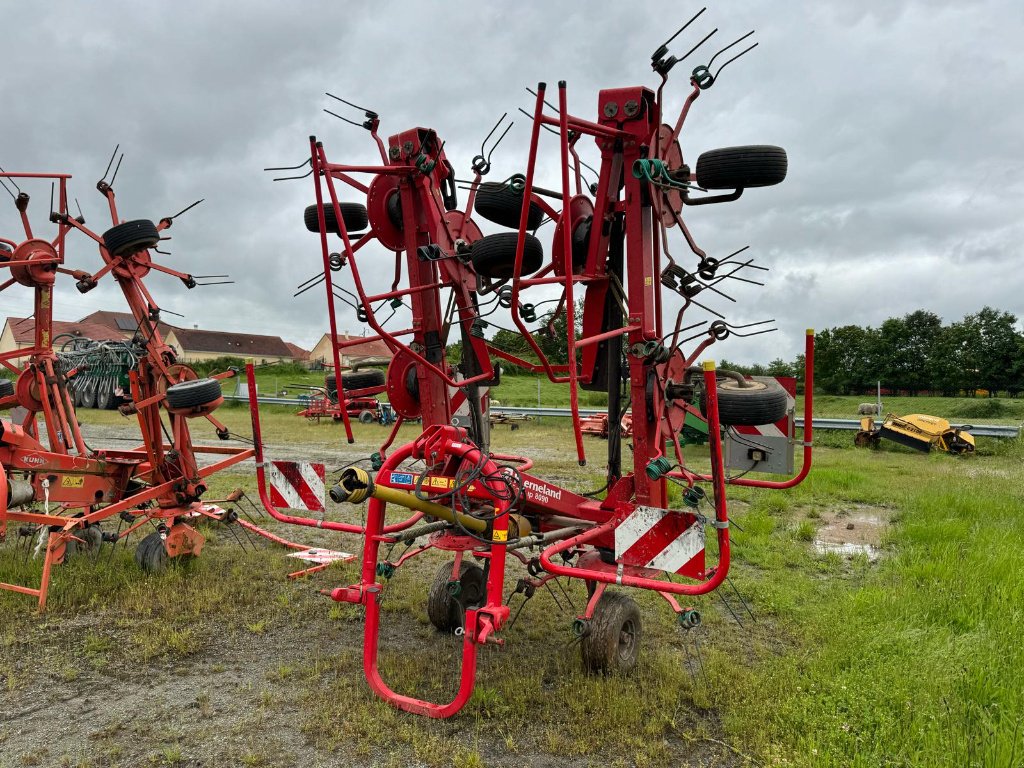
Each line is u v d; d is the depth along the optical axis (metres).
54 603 5.71
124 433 19.98
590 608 4.45
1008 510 9.36
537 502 4.81
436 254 4.56
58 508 8.70
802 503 10.62
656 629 5.50
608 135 4.50
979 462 15.85
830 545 8.21
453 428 4.51
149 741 3.79
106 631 5.28
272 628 5.46
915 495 10.68
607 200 4.75
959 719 3.81
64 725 3.96
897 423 17.88
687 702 4.30
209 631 5.36
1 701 4.23
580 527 5.22
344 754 3.68
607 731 3.89
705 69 4.65
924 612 5.47
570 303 3.81
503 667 4.70
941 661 4.48
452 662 4.82
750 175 4.49
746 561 7.47
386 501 4.29
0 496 5.77
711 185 4.59
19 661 4.76
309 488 5.20
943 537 7.93
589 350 5.12
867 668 4.46
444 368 5.25
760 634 5.43
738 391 5.05
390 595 6.25
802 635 5.34
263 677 4.58
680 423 5.09
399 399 5.22
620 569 3.96
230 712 4.11
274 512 5.40
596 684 4.29
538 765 3.60
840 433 19.52
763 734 3.80
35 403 7.39
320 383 42.03
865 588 6.14
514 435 21.02
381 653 4.98
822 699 4.12
